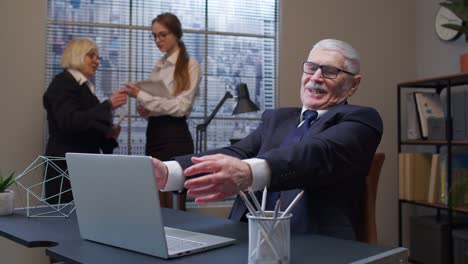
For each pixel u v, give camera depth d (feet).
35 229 4.12
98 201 3.38
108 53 10.55
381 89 12.51
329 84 4.98
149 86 8.79
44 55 9.84
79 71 8.62
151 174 2.94
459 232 9.56
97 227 3.48
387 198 12.38
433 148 12.21
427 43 12.44
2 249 9.43
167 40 9.16
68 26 10.26
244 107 9.84
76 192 3.59
